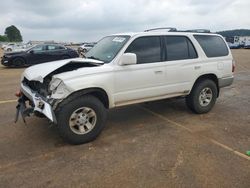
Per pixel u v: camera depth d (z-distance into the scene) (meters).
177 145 4.64
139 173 3.73
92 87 4.54
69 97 4.39
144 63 5.22
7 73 14.58
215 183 3.50
